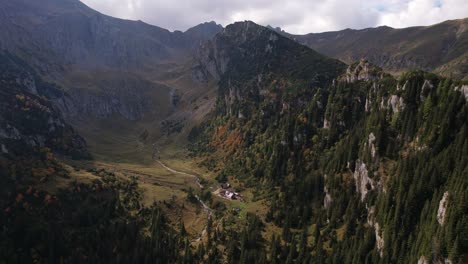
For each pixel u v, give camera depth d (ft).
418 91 568.00
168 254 607.78
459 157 444.96
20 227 594.65
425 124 518.78
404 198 469.57
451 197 401.29
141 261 595.06
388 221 477.77
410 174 487.20
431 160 474.49
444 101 511.81
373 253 478.18
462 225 374.84
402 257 442.09
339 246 531.09
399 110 577.02
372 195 543.80
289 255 547.49
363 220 544.62
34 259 563.07
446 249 382.63
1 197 631.97
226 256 595.47
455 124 485.97
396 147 555.28
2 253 547.90
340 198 596.29
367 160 576.61
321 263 517.96
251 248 593.01
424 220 437.17
